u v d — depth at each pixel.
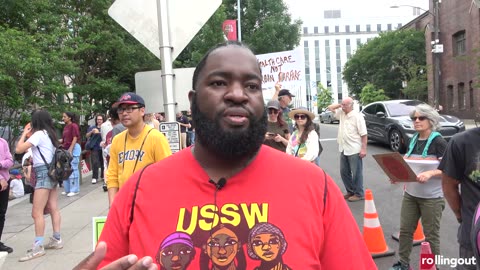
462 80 29.11
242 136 1.34
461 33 29.52
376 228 4.74
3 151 5.01
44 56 9.83
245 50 1.43
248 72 1.38
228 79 1.38
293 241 1.30
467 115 28.47
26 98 9.55
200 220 1.31
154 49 3.93
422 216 3.96
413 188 3.96
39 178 4.99
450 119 12.92
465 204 2.67
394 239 5.29
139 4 3.89
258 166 1.40
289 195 1.36
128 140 3.93
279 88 7.00
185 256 1.28
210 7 3.87
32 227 6.30
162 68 3.87
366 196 4.82
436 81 23.84
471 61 27.61
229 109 1.36
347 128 7.32
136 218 1.37
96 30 13.48
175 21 3.87
